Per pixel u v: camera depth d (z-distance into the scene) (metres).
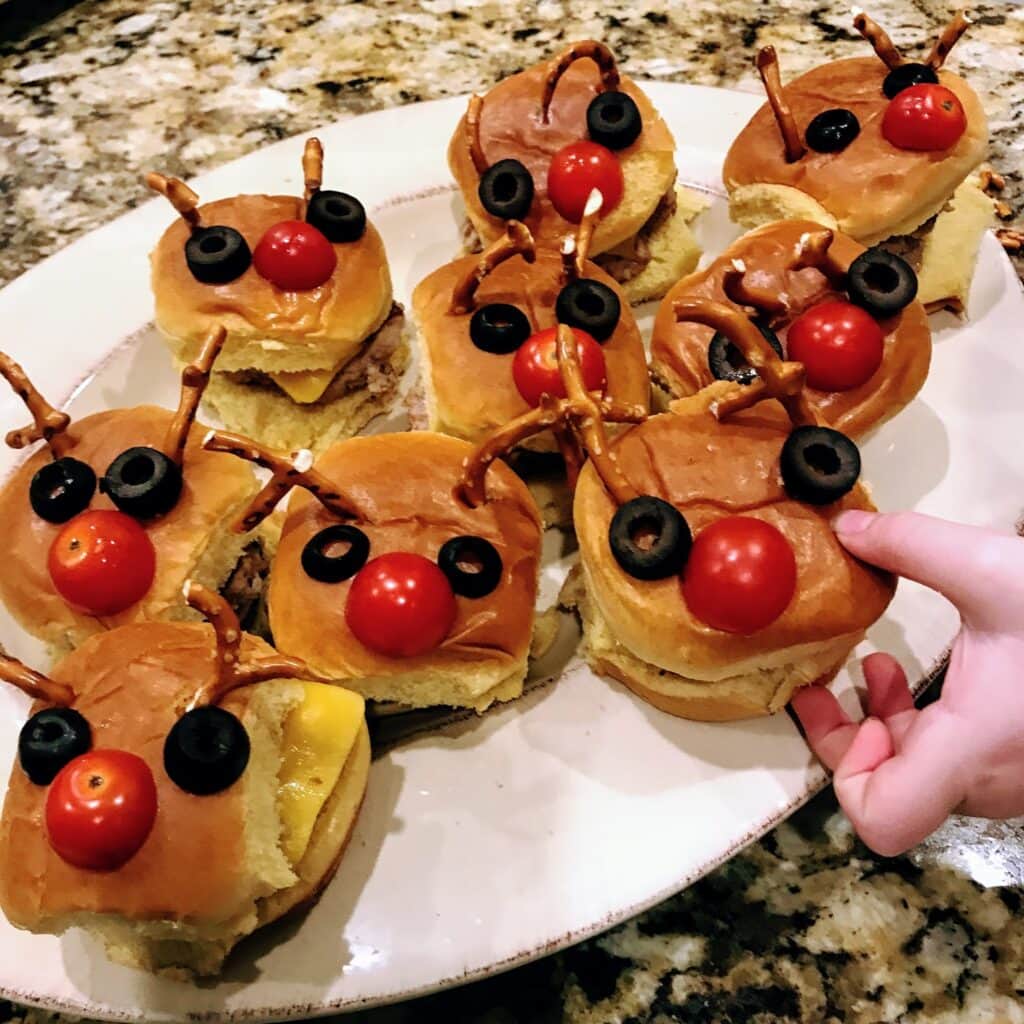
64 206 0.39
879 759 0.23
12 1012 0.24
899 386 0.28
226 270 0.30
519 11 0.45
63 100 0.42
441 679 0.25
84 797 0.20
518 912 0.23
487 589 0.25
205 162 0.40
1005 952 0.24
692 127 0.37
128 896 0.20
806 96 0.33
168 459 0.26
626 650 0.26
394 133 0.38
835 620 0.23
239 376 0.33
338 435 0.33
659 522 0.23
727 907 0.25
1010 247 0.35
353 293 0.31
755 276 0.29
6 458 0.31
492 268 0.29
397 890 0.24
